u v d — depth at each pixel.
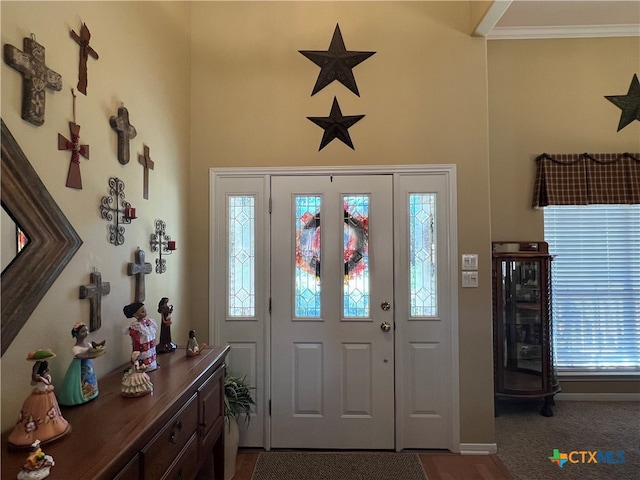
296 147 2.67
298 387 2.63
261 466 2.40
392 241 2.64
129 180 1.80
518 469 2.35
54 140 1.28
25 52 1.15
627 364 3.34
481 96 2.63
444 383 2.60
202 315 2.66
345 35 2.68
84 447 0.97
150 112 2.04
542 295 3.05
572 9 3.01
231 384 2.35
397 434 2.58
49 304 1.24
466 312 2.58
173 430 1.30
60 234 1.26
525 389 3.03
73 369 1.23
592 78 3.34
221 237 2.68
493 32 3.32
